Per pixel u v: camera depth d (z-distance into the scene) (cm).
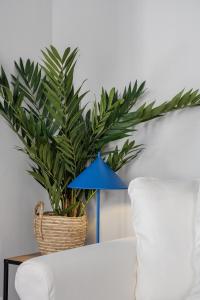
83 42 292
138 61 270
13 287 280
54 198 255
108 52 281
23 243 285
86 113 279
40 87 274
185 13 254
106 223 280
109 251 176
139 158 267
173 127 256
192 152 250
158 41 263
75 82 295
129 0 273
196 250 173
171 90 258
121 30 276
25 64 286
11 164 277
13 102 254
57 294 150
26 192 287
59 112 245
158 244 175
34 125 250
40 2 298
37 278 150
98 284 164
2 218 272
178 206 181
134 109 271
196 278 170
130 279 180
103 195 282
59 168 253
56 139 243
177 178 254
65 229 246
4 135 272
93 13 288
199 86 249
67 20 299
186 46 254
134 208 187
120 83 276
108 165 259
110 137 254
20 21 284
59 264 155
